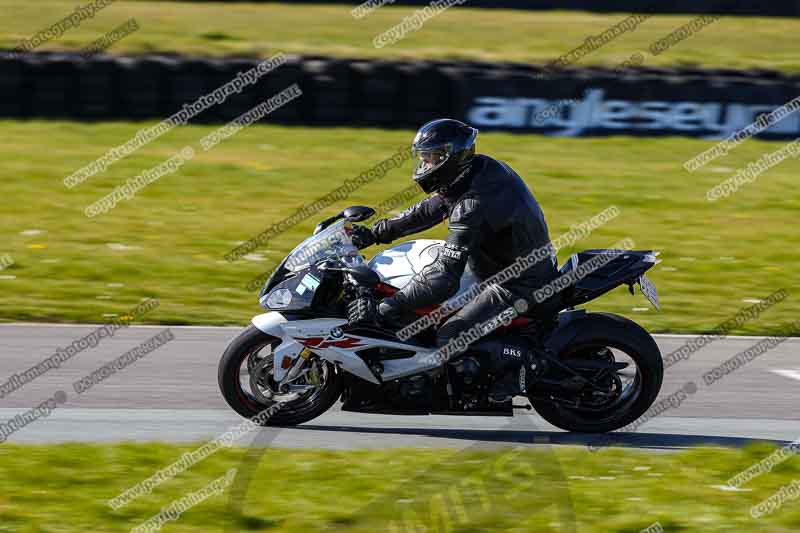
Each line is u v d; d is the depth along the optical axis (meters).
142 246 41.09
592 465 20.19
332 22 81.12
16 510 17.08
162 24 76.69
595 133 62.28
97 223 44.34
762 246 43.81
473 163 21.92
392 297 21.59
